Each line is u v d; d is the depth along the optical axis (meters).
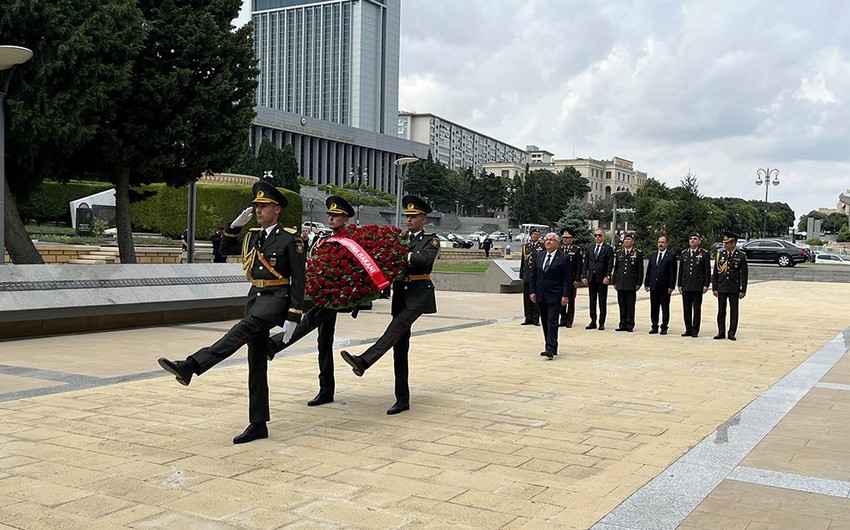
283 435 6.50
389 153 130.62
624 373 10.15
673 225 39.41
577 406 7.89
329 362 7.82
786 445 6.41
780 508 4.84
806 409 7.91
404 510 4.68
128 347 11.67
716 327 16.88
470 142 192.12
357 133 121.19
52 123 15.05
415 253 7.33
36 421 6.93
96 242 28.81
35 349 11.30
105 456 5.81
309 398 8.09
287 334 6.34
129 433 6.52
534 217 106.75
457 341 13.35
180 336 13.08
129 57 16.61
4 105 14.40
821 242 78.06
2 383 8.70
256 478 5.29
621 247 15.98
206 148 18.42
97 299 13.16
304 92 142.75
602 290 16.09
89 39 15.12
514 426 6.94
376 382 9.12
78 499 4.82
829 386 9.35
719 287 14.47
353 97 138.62
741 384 9.45
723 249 14.76
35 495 4.90
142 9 17.78
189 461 5.70
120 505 4.72
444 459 5.82
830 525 4.55
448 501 4.86
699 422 7.24
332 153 118.00
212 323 15.20
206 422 6.94
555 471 5.56
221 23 18.67
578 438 6.54
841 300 25.95
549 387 8.98
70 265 13.20
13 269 12.27
